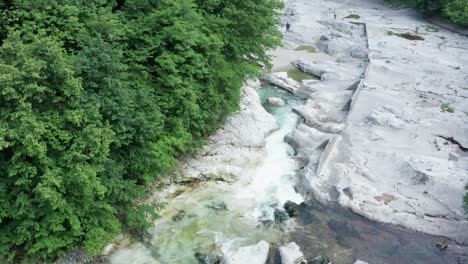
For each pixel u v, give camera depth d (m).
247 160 24.83
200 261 18.17
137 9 21.31
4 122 14.01
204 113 22.84
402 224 20.95
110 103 16.70
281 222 20.92
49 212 15.46
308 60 42.59
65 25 17.92
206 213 20.91
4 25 16.98
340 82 36.78
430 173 23.25
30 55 14.74
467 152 25.98
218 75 23.52
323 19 54.47
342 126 29.09
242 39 26.48
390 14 58.09
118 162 18.50
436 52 42.72
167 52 20.98
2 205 14.83
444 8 52.66
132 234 18.84
